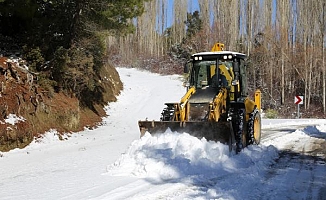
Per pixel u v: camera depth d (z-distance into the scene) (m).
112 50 54.75
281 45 38.25
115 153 10.49
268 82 38.91
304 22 38.00
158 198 5.85
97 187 6.53
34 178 7.44
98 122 18.53
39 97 13.74
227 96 10.23
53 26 15.61
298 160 9.31
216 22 45.91
